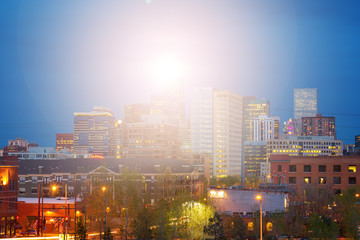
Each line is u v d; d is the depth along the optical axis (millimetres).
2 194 113188
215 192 112062
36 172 186875
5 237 108312
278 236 96125
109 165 192875
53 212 129125
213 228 89500
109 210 127000
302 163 152750
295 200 119875
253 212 102750
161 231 89250
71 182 185500
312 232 85812
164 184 179000
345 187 149750
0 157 114125
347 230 91375
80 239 89625
